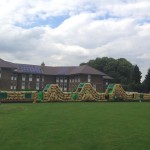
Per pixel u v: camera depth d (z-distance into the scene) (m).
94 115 25.75
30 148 13.39
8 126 18.73
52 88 51.59
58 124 19.92
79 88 57.81
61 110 30.62
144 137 16.14
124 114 27.17
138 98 63.03
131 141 15.16
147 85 106.44
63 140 15.07
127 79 133.25
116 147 13.95
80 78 102.12
